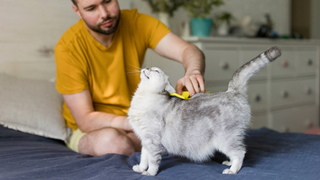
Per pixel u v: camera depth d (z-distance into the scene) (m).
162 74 0.89
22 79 1.61
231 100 0.79
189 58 1.31
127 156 1.08
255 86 2.54
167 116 0.81
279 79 2.75
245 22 2.78
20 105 1.43
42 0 1.86
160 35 1.49
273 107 2.71
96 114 1.28
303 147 1.01
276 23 3.34
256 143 1.16
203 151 0.82
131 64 1.45
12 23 1.76
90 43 1.35
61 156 1.08
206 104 0.79
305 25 3.45
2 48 1.74
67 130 1.46
